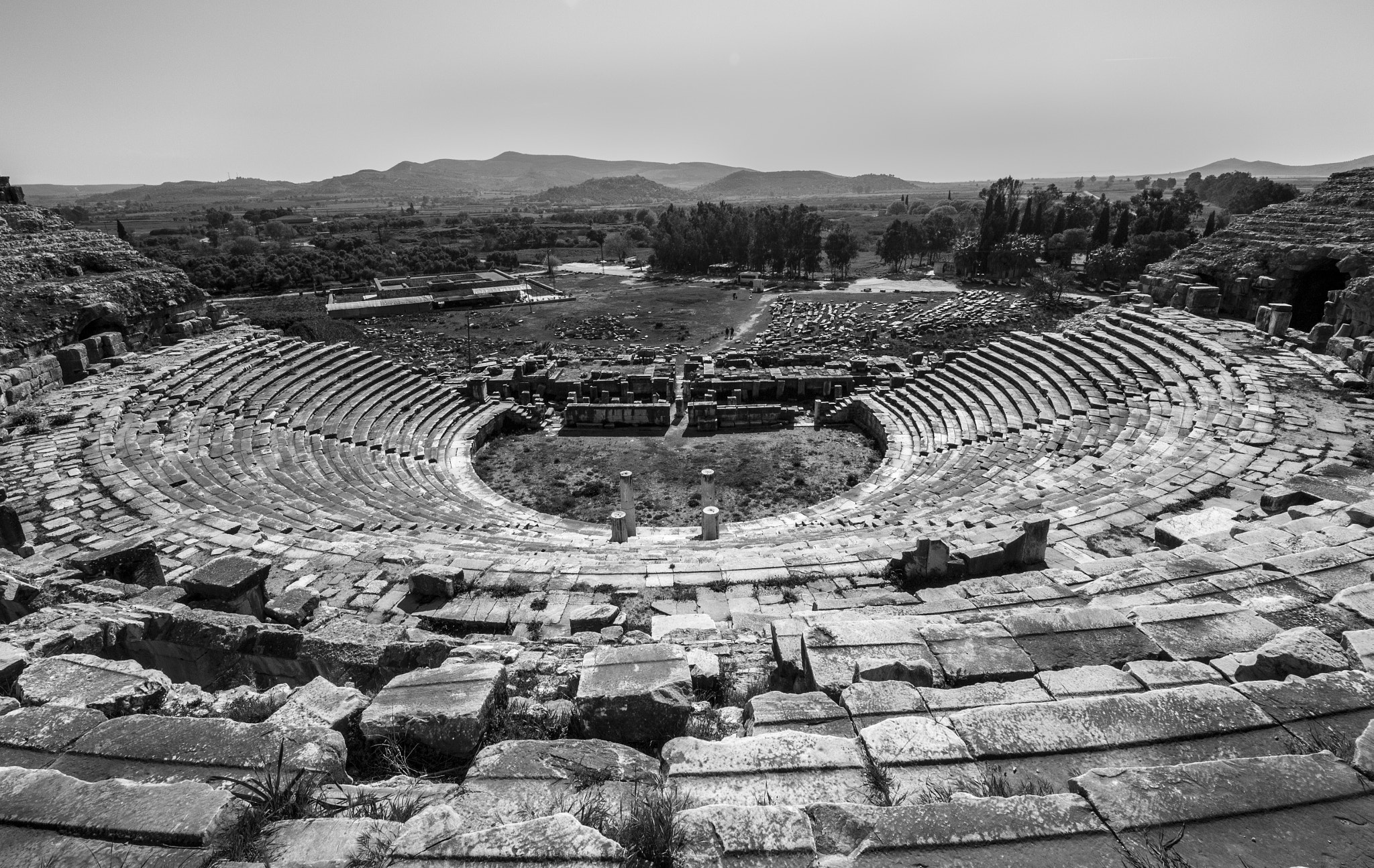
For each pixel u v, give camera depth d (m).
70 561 13.11
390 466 29.59
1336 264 35.00
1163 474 19.44
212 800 4.87
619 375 44.06
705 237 118.12
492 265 123.06
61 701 6.81
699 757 5.58
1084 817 4.54
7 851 4.57
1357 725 5.55
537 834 4.51
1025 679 6.96
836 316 73.81
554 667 8.41
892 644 7.72
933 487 24.19
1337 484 15.37
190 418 27.47
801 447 34.72
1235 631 7.79
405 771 6.14
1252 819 4.52
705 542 20.44
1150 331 33.72
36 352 28.86
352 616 11.72
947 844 4.39
